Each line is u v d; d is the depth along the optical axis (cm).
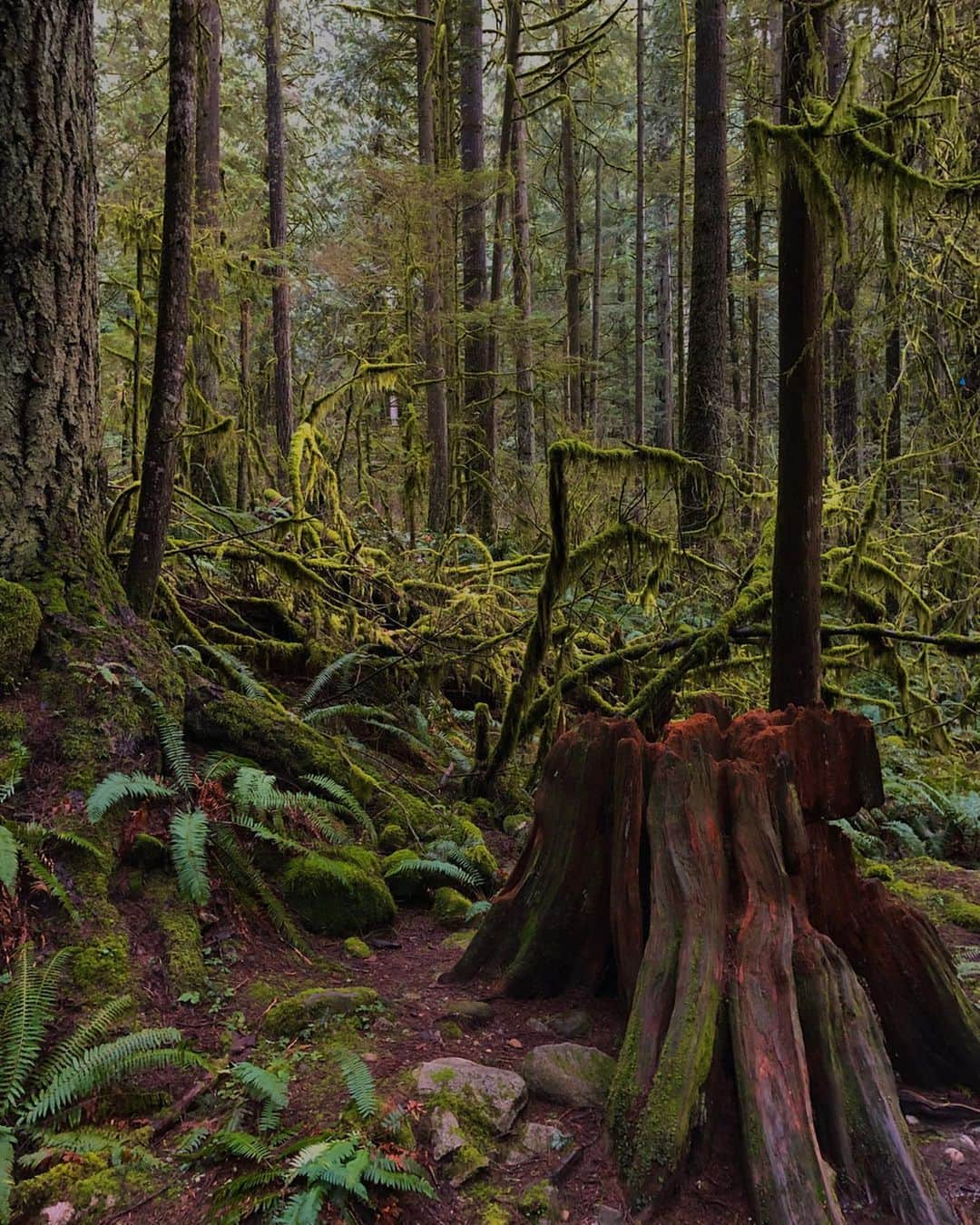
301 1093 227
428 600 655
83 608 343
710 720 277
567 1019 270
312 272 1162
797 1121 203
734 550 668
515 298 1614
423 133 1210
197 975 271
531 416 1515
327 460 681
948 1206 201
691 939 238
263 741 387
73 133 349
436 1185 199
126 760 315
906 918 263
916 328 695
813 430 375
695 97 967
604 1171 207
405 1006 282
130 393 716
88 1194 188
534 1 1366
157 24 1127
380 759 516
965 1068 254
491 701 692
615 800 276
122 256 748
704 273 951
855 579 566
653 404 2677
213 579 588
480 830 481
